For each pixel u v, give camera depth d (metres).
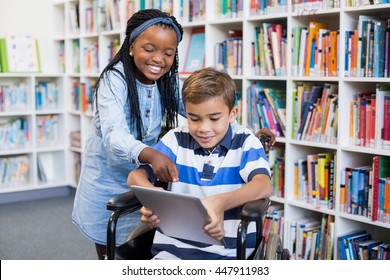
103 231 2.04
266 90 2.94
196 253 1.58
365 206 2.54
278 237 1.90
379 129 2.46
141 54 1.77
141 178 1.58
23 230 3.64
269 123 2.95
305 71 2.73
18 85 4.52
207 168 1.65
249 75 3.03
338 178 2.62
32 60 4.63
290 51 2.78
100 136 1.98
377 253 2.53
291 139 2.83
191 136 1.72
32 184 4.60
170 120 2.03
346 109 2.59
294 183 2.88
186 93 1.59
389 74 2.38
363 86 2.67
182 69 3.47
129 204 1.58
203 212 1.37
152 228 1.81
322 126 2.69
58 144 4.75
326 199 2.72
